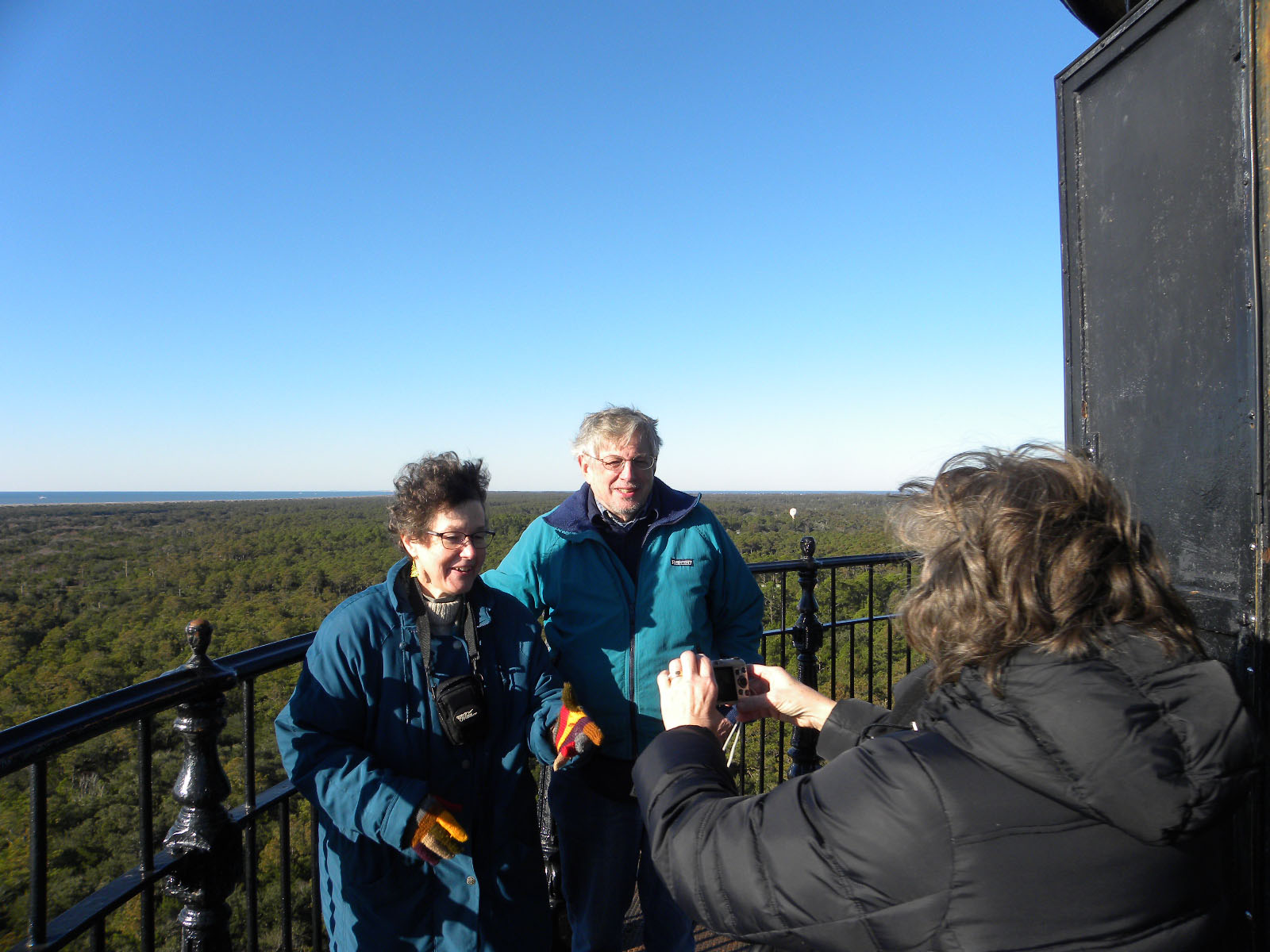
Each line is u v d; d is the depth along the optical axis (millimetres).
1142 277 1604
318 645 1693
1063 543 840
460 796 1711
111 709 1290
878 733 1128
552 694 1866
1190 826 685
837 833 850
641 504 2363
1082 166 1796
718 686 1569
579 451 2406
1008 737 775
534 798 1888
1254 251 1304
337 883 1679
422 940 1664
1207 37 1424
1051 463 951
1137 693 752
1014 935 755
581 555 2344
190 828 1490
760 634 2562
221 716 1548
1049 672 784
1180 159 1495
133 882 1376
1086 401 1787
